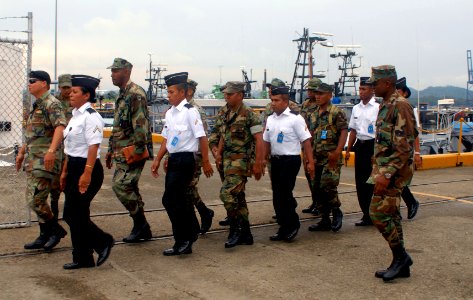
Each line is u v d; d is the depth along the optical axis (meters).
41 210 5.28
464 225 6.62
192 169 5.21
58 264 4.95
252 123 5.48
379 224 4.47
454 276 4.67
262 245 5.71
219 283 4.46
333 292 4.26
